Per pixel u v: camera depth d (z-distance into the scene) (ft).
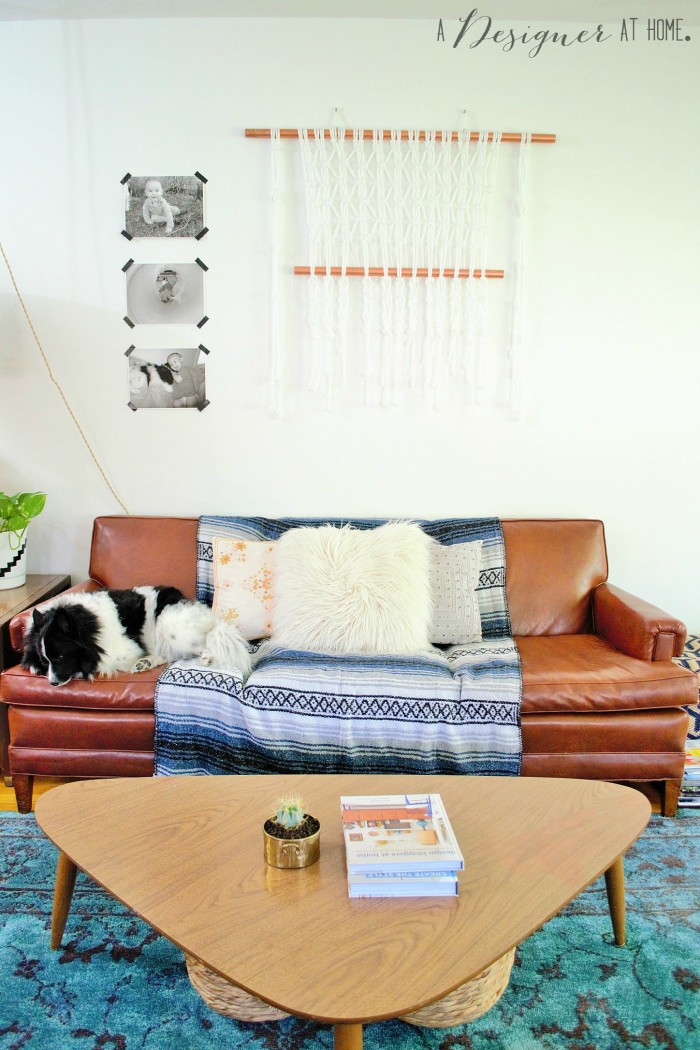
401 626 8.23
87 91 9.79
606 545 10.34
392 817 4.83
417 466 10.36
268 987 3.61
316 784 5.64
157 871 4.52
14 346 10.14
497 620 9.36
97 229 9.98
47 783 8.37
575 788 5.63
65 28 9.71
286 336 10.13
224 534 9.62
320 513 10.46
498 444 10.32
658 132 9.92
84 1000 5.17
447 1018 4.83
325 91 9.80
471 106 9.84
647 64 9.82
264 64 9.76
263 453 10.33
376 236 10.00
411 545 8.73
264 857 4.68
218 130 9.84
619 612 8.55
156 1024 4.98
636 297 10.14
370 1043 4.83
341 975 3.70
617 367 10.23
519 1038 4.86
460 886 4.42
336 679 7.49
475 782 5.70
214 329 10.12
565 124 9.89
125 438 10.30
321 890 4.38
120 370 10.19
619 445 10.36
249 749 7.50
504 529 9.71
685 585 10.61
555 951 5.66
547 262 10.07
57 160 9.89
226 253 10.01
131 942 5.76
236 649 7.91
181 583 9.52
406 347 10.14
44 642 7.41
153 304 10.09
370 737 7.40
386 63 9.76
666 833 7.40
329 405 10.23
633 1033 4.90
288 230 9.97
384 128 9.85
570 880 4.49
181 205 9.93
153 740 7.61
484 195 9.91
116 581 9.51
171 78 9.78
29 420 10.27
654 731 7.53
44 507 10.43
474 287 10.04
